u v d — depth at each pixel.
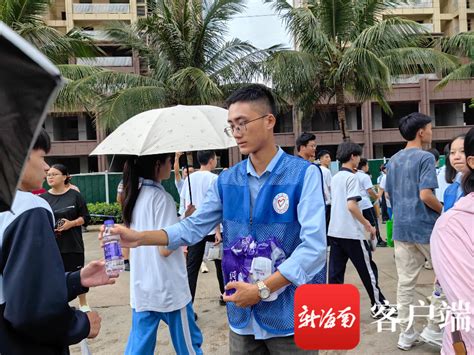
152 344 2.41
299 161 1.65
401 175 3.06
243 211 1.68
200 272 5.76
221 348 3.30
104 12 23.22
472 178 1.49
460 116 23.31
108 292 4.93
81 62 18.50
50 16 23.84
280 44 11.77
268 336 1.65
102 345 3.47
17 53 0.79
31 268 1.11
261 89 1.64
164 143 2.24
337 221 3.76
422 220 2.94
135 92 10.84
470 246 1.31
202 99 11.00
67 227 3.75
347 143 3.88
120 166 15.88
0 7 9.44
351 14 10.66
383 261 5.93
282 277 1.47
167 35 11.45
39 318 1.10
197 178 4.21
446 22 26.19
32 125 0.84
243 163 1.78
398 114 24.03
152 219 2.39
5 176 0.89
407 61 10.91
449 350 1.41
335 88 11.06
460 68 14.27
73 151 21.75
